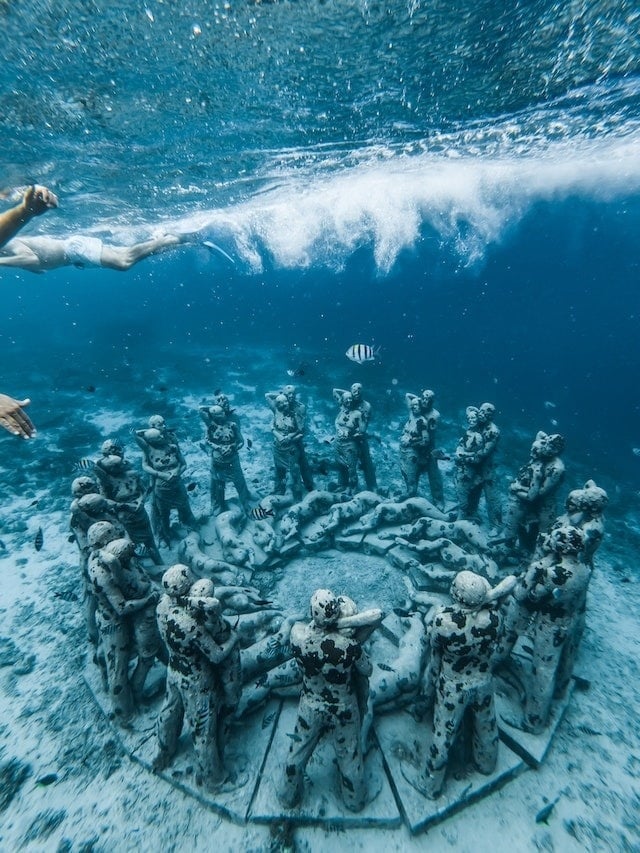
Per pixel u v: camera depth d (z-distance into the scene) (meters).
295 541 8.81
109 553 4.86
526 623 5.12
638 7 5.21
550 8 5.21
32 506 12.00
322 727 4.25
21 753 5.57
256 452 14.87
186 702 4.31
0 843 4.66
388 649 6.50
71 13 4.46
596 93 8.22
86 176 9.76
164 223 17.20
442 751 4.27
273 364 27.14
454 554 7.75
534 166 15.94
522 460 15.15
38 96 6.04
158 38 5.02
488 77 7.08
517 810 4.68
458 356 34.44
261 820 4.54
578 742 5.44
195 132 8.16
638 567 9.41
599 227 37.84
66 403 20.89
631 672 6.58
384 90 7.15
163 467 8.66
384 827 4.50
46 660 7.08
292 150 9.96
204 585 4.24
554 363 34.97
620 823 4.62
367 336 40.50
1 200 9.99
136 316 58.44
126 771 5.25
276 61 5.84
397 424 17.62
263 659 5.77
